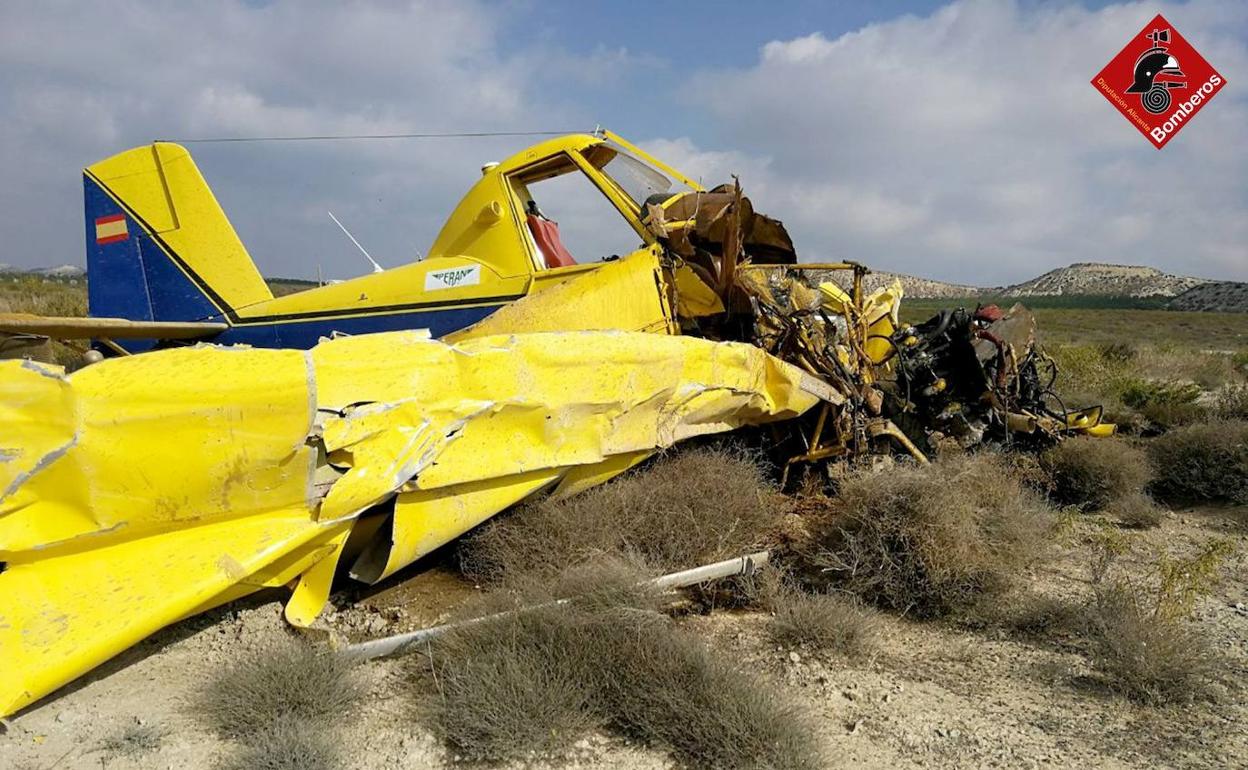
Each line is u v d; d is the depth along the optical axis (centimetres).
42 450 325
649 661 312
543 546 417
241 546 344
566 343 441
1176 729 330
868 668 378
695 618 413
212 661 345
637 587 352
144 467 336
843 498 486
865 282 852
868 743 311
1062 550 554
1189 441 707
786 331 600
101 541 336
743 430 612
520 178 701
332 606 406
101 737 287
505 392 411
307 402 348
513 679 301
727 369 528
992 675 377
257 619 373
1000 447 662
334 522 359
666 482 474
